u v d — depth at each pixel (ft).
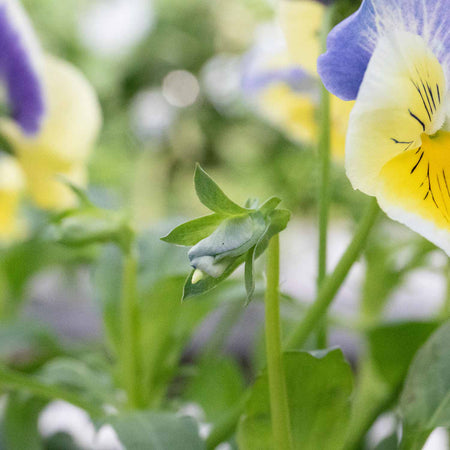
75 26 4.14
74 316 2.32
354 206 1.98
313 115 1.62
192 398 1.49
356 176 1.09
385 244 1.65
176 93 4.76
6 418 1.37
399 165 1.11
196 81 4.78
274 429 1.17
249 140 3.92
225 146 4.44
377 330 1.35
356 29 1.13
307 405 1.19
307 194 2.69
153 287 1.37
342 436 1.19
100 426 1.21
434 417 1.20
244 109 3.84
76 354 1.50
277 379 1.16
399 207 1.10
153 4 4.54
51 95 1.45
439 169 1.12
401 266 1.61
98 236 1.30
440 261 1.57
